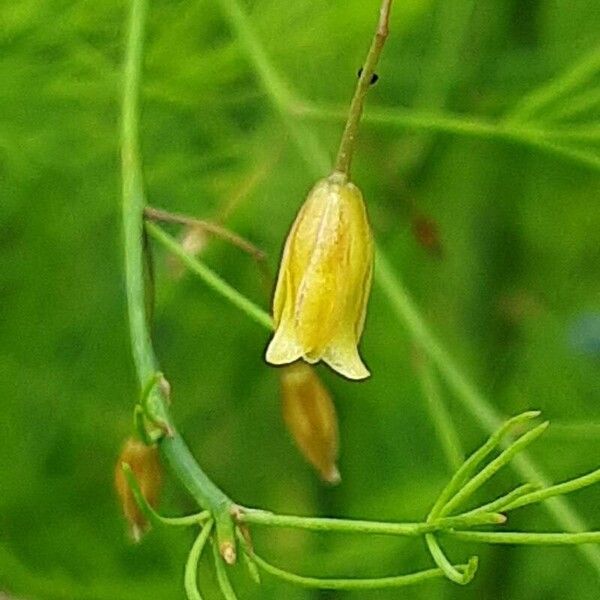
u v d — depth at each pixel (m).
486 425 0.08
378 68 0.10
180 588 0.10
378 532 0.07
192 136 0.10
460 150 0.10
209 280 0.07
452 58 0.10
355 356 0.07
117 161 0.10
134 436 0.07
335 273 0.07
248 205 0.10
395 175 0.10
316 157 0.09
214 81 0.10
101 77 0.10
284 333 0.07
